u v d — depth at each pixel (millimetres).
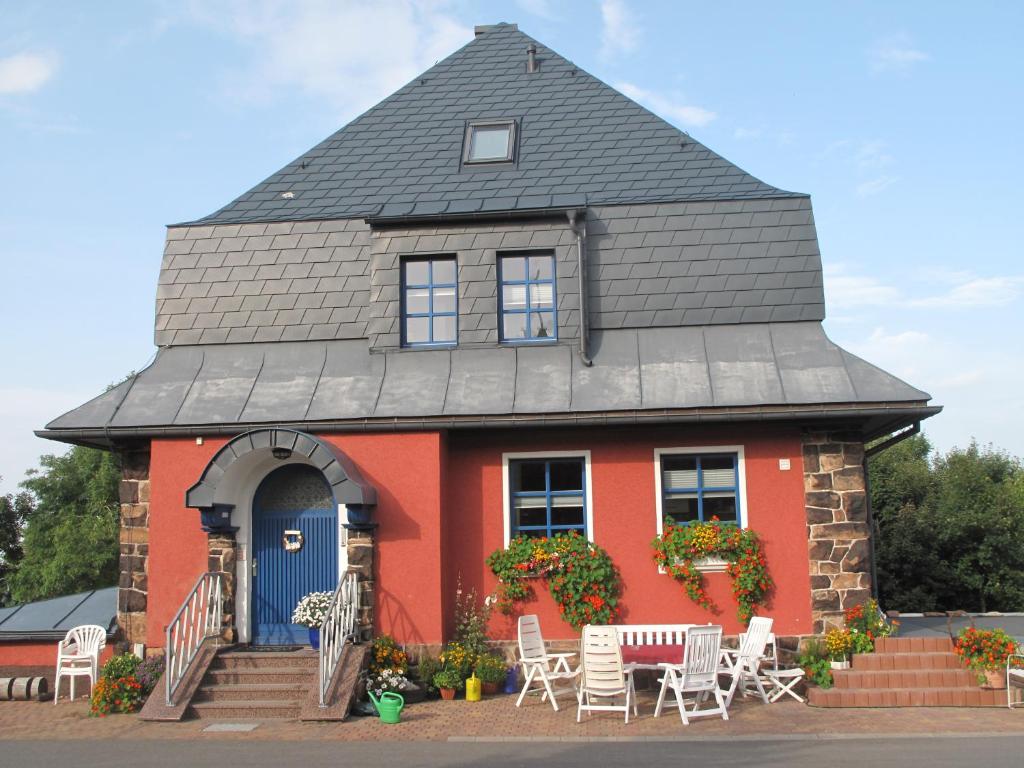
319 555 13336
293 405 13414
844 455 12953
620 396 13125
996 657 11312
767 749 9109
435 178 15562
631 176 15234
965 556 26516
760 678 11820
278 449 12695
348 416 13133
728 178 15086
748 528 12938
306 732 10328
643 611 12984
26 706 12289
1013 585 26094
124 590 13273
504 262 14469
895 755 8695
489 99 16938
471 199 14992
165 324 14641
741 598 12688
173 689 11477
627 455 13328
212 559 12852
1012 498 26250
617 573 13086
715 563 12844
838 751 8938
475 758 8898
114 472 35500
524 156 15758
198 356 14336
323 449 12312
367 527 12602
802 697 11844
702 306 14055
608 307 14133
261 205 15547
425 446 12969
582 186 15109
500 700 11930
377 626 12586
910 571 26578
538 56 17672
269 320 14492
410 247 14398
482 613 13094
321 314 14453
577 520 13367
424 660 12242
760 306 14000
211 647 12258
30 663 13141
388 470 12938
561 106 16594
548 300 14320
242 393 13680
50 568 33219
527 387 13414
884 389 12734
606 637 10539
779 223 14375
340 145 16406
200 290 14758
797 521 12922
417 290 14461
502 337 14219
